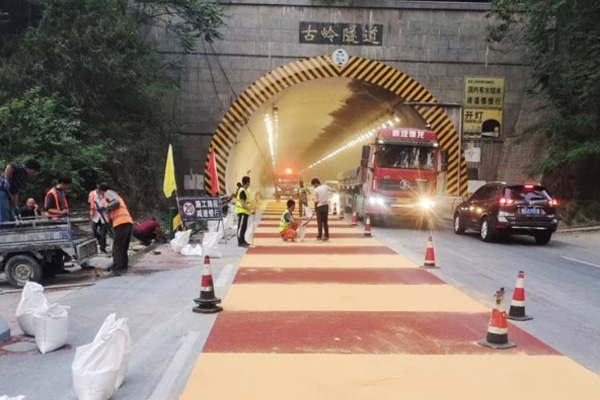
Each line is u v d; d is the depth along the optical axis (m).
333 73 24.91
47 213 10.47
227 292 7.94
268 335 5.75
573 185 21.98
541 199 14.85
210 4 21.69
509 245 15.05
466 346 5.43
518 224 14.66
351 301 7.41
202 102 25.27
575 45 19.64
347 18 25.20
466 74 25.64
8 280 8.31
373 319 6.45
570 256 12.86
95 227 12.11
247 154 37.56
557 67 19.81
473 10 25.44
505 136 25.88
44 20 17.44
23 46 17.91
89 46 17.42
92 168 16.64
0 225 8.57
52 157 15.43
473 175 25.89
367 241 14.98
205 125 25.31
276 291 8.03
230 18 24.58
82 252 8.85
